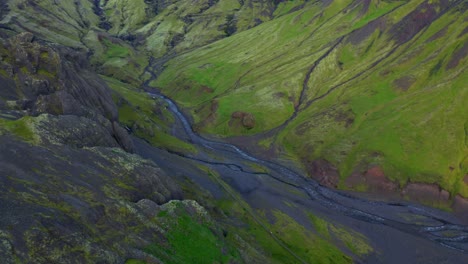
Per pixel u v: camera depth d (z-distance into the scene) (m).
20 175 59.94
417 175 145.50
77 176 67.06
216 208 101.38
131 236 59.50
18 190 56.34
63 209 57.03
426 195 140.62
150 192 75.69
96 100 122.56
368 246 108.69
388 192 144.88
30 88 101.06
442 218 130.38
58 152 70.25
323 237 109.06
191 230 68.88
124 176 74.50
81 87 118.19
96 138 84.25
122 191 69.75
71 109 92.38
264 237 100.00
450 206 136.25
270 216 114.31
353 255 103.50
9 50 108.12
